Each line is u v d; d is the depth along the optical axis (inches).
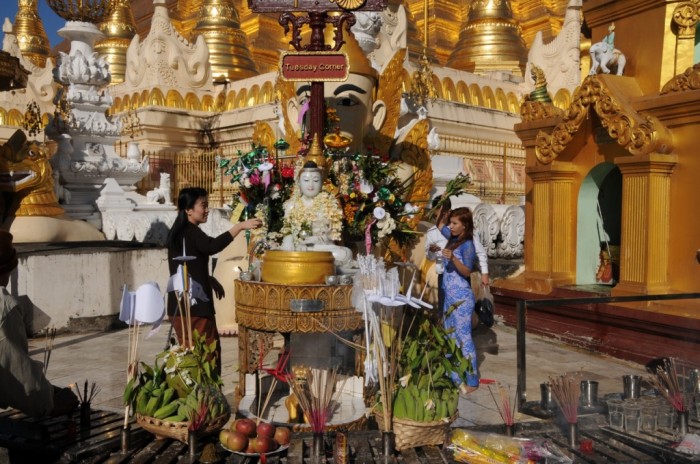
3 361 142.3
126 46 881.5
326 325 174.1
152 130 624.7
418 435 143.7
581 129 316.5
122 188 481.1
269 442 141.5
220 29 808.3
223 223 427.2
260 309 177.5
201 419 141.1
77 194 453.1
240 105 643.5
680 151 273.3
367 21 360.8
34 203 378.6
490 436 148.2
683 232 272.4
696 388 179.3
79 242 378.6
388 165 234.8
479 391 224.8
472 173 614.9
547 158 327.6
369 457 138.6
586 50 700.0
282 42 982.4
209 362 154.0
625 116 283.6
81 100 462.9
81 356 275.7
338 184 217.9
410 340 159.9
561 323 279.9
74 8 467.2
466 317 225.3
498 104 680.4
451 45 991.0
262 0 216.2
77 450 140.1
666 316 254.8
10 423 152.8
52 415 156.0
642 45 304.0
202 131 650.2
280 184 214.7
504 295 346.9
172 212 463.8
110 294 333.4
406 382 148.9
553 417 168.7
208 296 209.0
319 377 164.6
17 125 686.5
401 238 241.3
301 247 195.2
